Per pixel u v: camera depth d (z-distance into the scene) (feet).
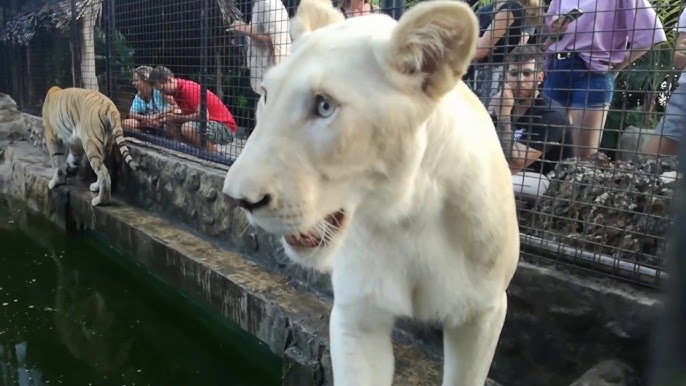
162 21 19.63
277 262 12.30
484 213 5.21
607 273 7.75
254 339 11.65
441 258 5.27
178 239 14.78
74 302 15.19
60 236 20.03
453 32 4.27
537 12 9.75
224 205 14.10
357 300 5.54
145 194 17.89
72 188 20.02
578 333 7.67
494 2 9.97
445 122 4.92
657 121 11.07
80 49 24.68
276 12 14.94
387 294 5.43
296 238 4.55
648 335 7.00
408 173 4.55
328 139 4.16
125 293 15.65
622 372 7.06
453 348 5.96
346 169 4.29
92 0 24.44
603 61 10.48
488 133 5.69
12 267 17.38
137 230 15.66
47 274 16.96
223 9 17.79
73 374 11.96
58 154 20.35
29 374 11.88
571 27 10.36
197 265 13.05
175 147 17.89
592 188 8.69
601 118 10.76
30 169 22.71
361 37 4.36
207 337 12.93
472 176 5.12
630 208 8.25
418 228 5.12
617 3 9.37
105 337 13.47
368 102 4.20
